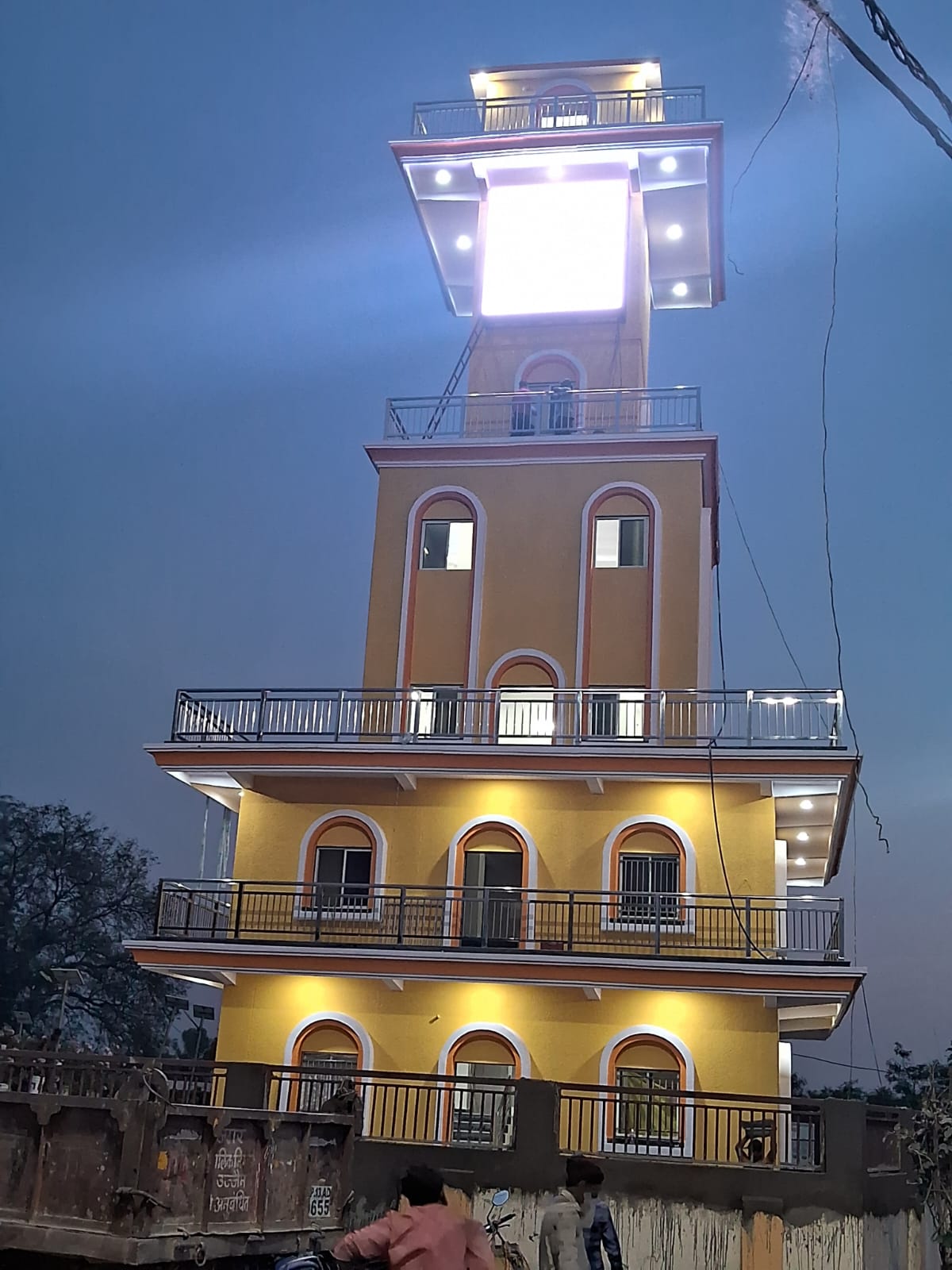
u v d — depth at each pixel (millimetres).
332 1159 14633
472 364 32562
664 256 36219
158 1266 11148
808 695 25703
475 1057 24828
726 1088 23766
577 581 28953
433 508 30062
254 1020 25734
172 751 27094
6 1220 11008
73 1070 16625
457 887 25156
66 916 54781
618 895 24844
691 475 29156
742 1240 17906
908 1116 20297
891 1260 19000
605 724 28000
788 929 24656
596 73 35000
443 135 33250
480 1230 8719
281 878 26688
